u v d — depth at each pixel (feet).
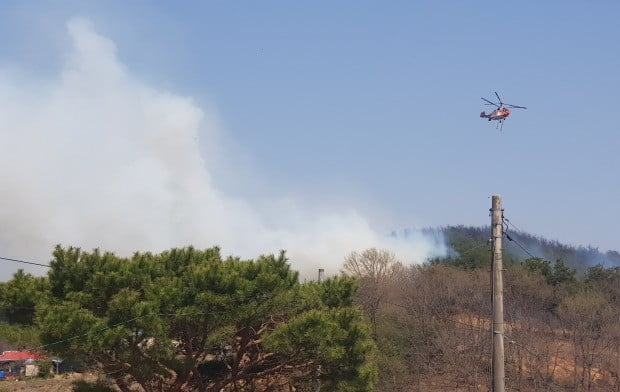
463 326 192.24
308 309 83.51
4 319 74.90
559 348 177.58
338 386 77.61
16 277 76.02
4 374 166.50
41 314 66.95
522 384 161.07
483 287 220.84
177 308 71.26
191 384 81.76
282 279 81.00
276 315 80.43
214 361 89.20
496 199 66.64
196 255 84.58
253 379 86.48
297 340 73.67
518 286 232.12
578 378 170.50
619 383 164.96
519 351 165.99
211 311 72.64
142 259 77.77
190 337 76.28
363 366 79.56
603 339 180.14
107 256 75.31
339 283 91.50
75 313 65.87
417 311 196.85
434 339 184.14
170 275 79.97
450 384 174.81
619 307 207.92
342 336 75.66
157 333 68.90
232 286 73.10
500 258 65.72
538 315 203.51
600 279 262.67
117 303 67.97
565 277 255.91
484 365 176.65
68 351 67.46
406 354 180.96
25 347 71.77
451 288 218.18
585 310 195.62
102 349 66.80
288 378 82.28
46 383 137.69
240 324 77.82
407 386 168.14
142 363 70.79
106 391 77.10
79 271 73.20
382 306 201.98
